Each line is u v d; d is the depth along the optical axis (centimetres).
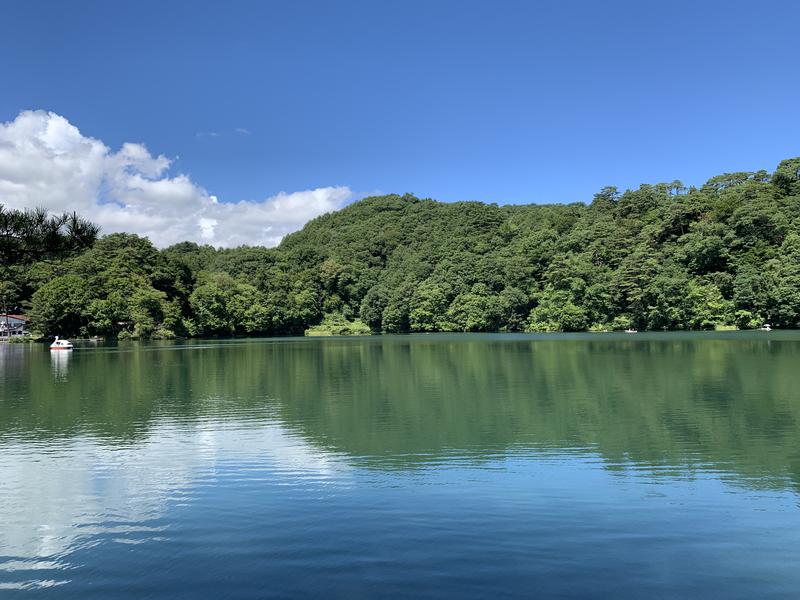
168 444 1978
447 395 2995
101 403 2903
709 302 10444
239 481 1542
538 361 4828
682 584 955
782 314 9938
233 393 3216
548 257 13188
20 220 2073
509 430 2120
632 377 3588
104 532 1201
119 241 12425
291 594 937
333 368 4606
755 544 1103
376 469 1634
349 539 1145
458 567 1019
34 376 4222
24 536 1184
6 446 1972
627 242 12406
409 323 14075
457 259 14450
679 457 1720
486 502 1348
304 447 1905
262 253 17638
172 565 1043
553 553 1072
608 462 1678
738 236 11438
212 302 12394
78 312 10381
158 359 5850
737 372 3731
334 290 16225
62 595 941
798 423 2162
